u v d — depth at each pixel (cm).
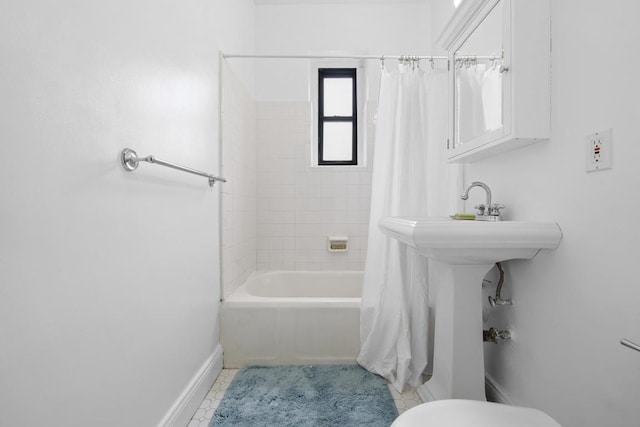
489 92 127
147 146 106
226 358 181
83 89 77
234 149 210
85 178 78
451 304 131
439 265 143
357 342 182
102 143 84
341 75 303
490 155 147
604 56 87
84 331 77
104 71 85
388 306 175
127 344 94
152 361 108
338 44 276
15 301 61
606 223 87
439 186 181
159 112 115
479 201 161
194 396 141
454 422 75
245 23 246
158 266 113
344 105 307
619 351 83
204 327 158
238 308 182
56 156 70
